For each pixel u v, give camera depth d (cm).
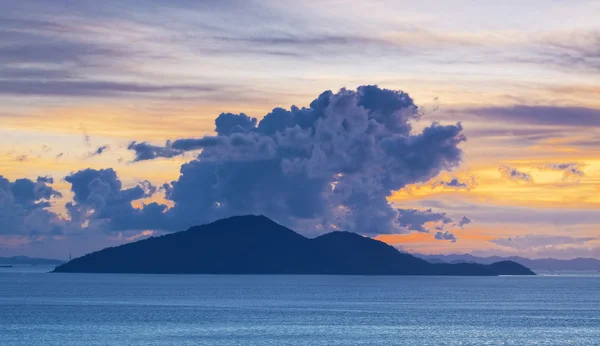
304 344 10731
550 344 10994
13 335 11612
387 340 11294
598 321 14888
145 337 11400
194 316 15350
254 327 13038
